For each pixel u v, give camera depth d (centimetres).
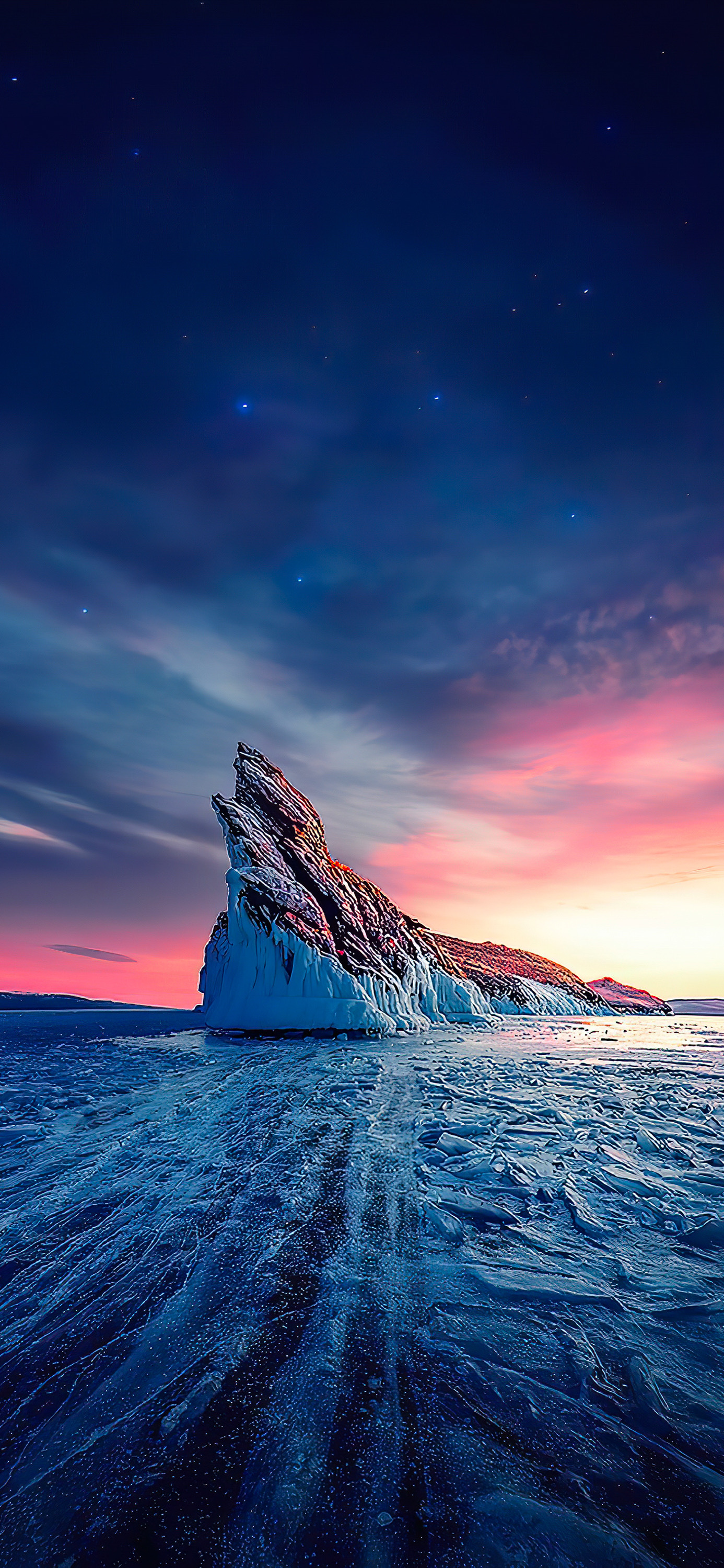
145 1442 183
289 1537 150
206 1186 404
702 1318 249
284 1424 190
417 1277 283
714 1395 203
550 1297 264
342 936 1855
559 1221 348
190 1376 214
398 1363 220
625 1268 290
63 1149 491
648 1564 142
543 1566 140
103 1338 238
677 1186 403
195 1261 300
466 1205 367
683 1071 935
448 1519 154
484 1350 227
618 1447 180
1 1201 381
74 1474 172
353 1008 1569
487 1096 708
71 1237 330
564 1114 609
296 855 2005
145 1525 154
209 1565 142
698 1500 161
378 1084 789
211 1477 169
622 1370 216
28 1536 152
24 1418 195
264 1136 525
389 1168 440
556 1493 163
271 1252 309
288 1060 1030
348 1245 316
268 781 2200
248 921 1695
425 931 2481
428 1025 1859
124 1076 856
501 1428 187
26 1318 253
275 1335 238
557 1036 1612
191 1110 629
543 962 3222
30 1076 855
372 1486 165
